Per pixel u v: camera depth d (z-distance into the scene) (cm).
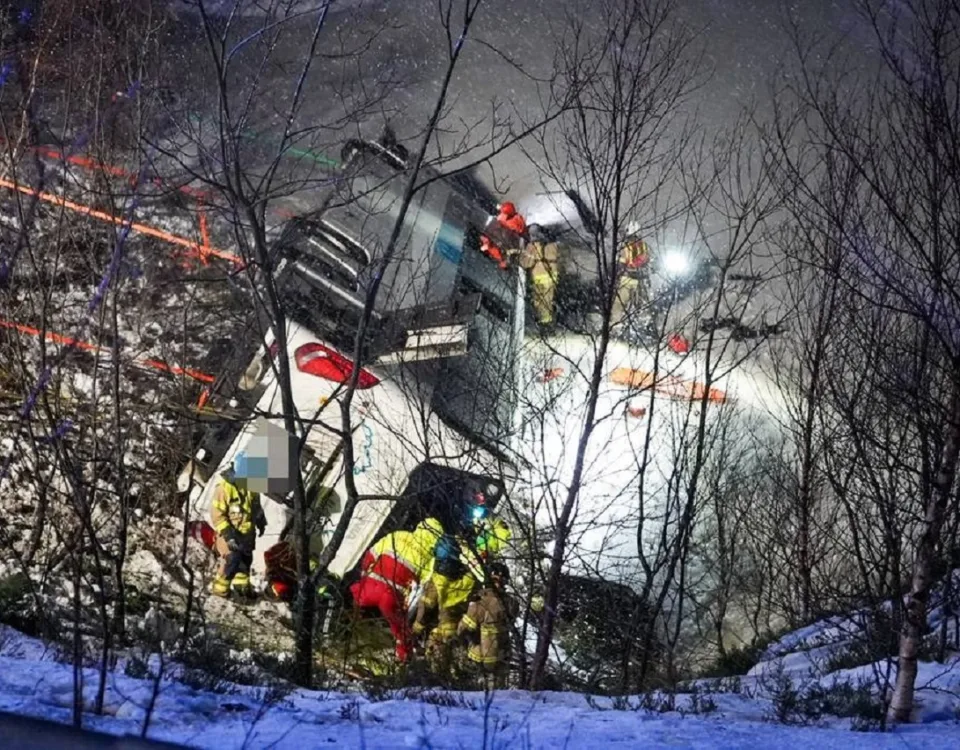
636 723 605
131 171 845
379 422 844
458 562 846
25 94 851
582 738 562
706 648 962
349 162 1038
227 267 1084
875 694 682
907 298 619
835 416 954
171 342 1012
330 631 873
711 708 664
